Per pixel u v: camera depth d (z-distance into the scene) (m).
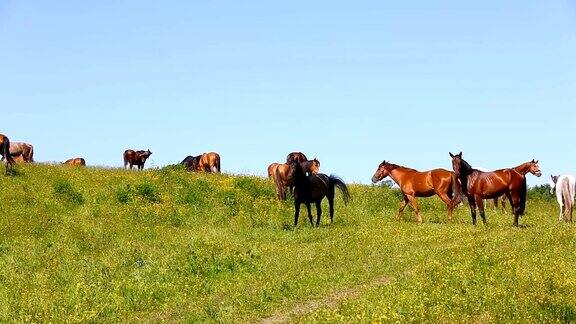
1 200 23.98
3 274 15.81
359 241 19.88
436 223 25.23
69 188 25.66
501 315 10.95
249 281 15.27
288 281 14.66
